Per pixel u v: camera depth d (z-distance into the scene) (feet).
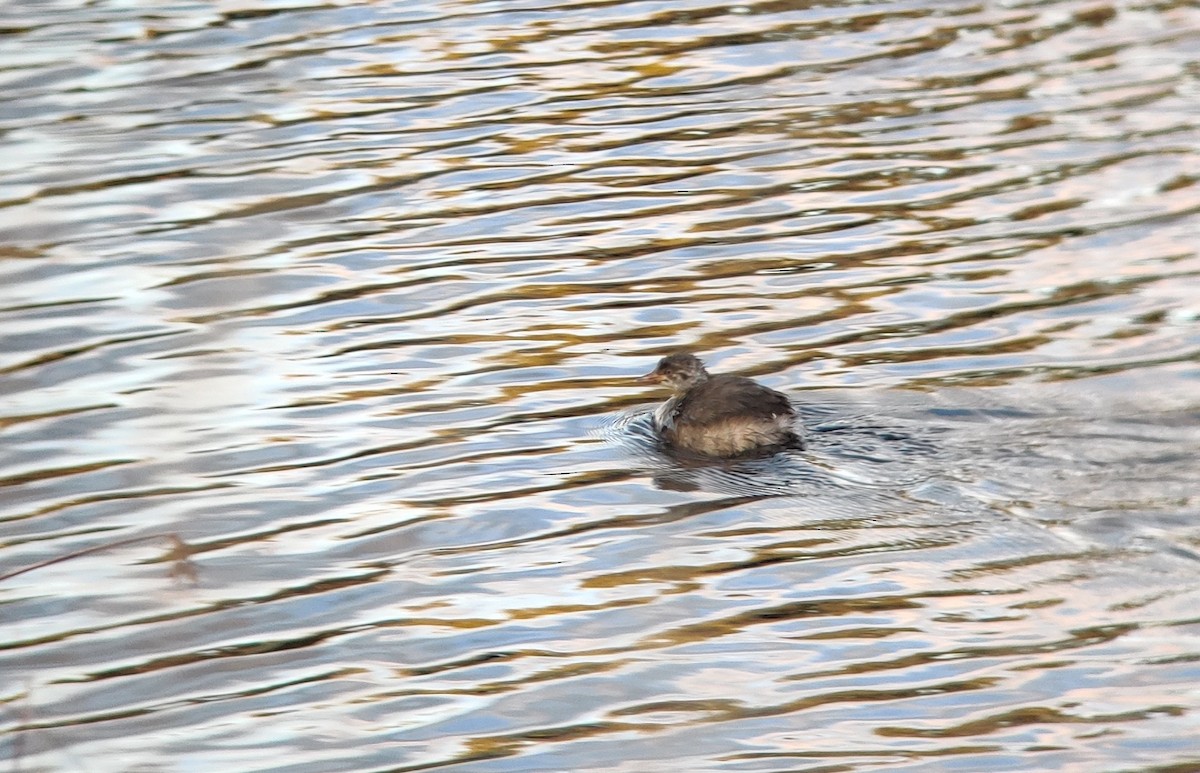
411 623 49.85
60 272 78.18
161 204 86.02
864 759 42.16
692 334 71.31
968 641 47.34
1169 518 53.47
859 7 118.62
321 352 70.13
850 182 87.86
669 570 52.31
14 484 58.90
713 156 91.86
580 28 115.34
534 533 55.26
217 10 120.26
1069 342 68.85
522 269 78.64
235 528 55.93
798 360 68.23
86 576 52.90
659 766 42.22
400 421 63.87
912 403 63.41
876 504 55.77
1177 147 90.58
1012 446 59.41
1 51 110.52
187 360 68.54
